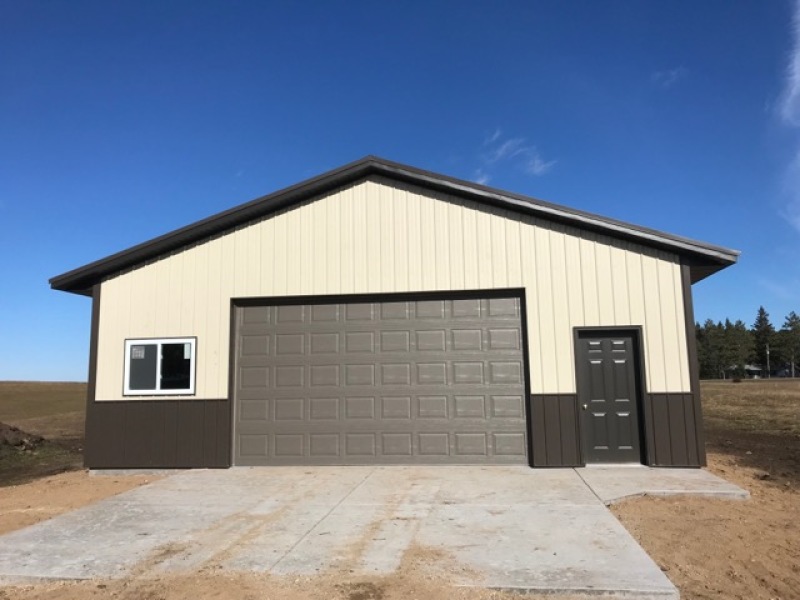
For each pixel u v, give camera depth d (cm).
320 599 486
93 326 1120
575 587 490
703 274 1127
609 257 1016
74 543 639
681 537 639
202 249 1110
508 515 707
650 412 984
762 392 3944
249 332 1100
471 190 1038
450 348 1052
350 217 1083
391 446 1047
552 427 1000
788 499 815
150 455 1080
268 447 1071
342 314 1084
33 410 3881
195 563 573
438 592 493
